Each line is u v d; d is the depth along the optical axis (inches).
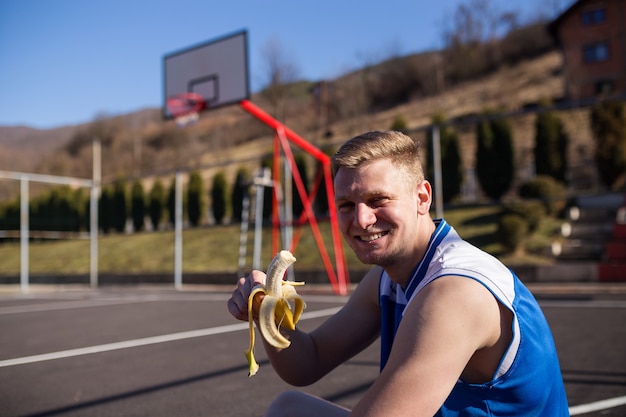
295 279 467.8
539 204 462.0
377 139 49.1
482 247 452.1
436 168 373.7
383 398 40.1
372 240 49.0
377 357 166.2
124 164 2255.2
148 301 389.4
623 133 587.5
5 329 267.9
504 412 45.8
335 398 126.3
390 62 2038.6
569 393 120.9
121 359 181.2
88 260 747.4
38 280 697.0
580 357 154.8
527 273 382.3
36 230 970.7
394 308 56.8
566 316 231.5
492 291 42.9
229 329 237.5
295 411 59.4
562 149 628.1
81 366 172.4
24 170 2336.4
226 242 673.0
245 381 145.2
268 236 642.2
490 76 1881.2
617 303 268.5
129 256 718.5
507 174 622.8
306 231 609.0
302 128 1840.6
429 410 39.6
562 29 1332.4
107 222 944.9
